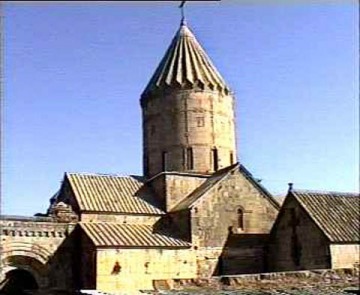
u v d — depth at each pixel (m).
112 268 32.25
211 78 43.06
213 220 37.44
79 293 27.08
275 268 38.22
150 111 43.25
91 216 36.50
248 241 38.53
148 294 24.53
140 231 36.12
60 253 34.28
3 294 33.22
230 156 42.62
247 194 39.56
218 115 42.50
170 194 39.25
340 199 38.94
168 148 41.78
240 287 26.66
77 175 39.91
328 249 33.69
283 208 38.34
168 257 34.59
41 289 33.00
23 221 33.50
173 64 43.72
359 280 27.98
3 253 32.25
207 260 36.44
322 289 23.00
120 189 39.91
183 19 44.34
